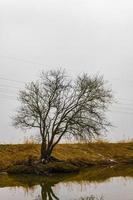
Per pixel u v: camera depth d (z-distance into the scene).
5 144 74.31
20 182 49.59
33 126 64.38
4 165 62.88
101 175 56.94
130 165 73.94
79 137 64.44
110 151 84.62
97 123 64.75
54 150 75.19
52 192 41.78
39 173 57.31
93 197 38.28
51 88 64.69
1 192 42.16
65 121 64.06
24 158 66.38
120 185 46.03
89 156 78.00
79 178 53.41
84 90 64.75
